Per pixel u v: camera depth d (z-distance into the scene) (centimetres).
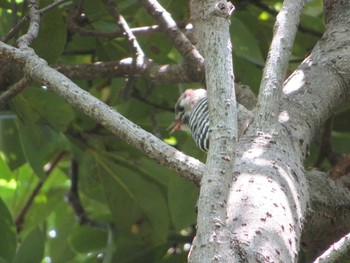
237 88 988
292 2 721
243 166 663
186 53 1016
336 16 899
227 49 630
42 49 1102
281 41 703
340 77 827
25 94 1101
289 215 626
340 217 812
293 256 600
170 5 1166
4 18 1136
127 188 1228
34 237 1032
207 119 1028
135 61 1085
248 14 1254
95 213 1388
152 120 1204
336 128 1254
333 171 880
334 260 559
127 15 1253
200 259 533
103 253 1325
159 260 1241
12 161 1209
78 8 1137
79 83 1260
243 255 572
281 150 688
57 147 1346
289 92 800
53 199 1433
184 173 634
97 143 1259
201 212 548
